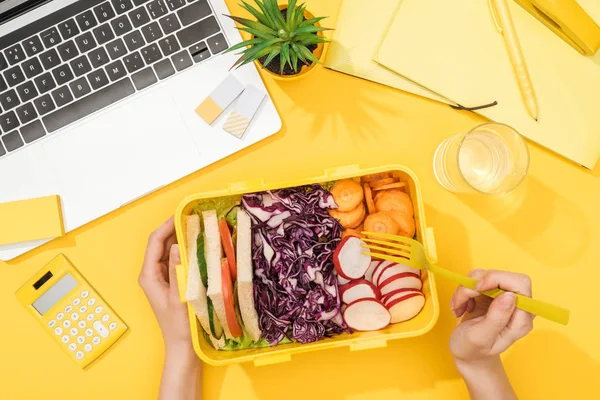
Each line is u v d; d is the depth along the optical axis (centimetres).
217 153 81
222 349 75
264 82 83
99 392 84
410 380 84
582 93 80
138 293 84
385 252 75
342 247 74
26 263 84
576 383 83
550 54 80
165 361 80
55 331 83
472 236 84
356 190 75
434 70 81
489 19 81
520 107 81
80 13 79
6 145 81
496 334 67
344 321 76
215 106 80
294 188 77
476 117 83
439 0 81
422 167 84
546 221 83
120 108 80
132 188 81
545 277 83
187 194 83
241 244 73
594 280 83
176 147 80
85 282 84
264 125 80
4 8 78
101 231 84
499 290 67
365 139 84
